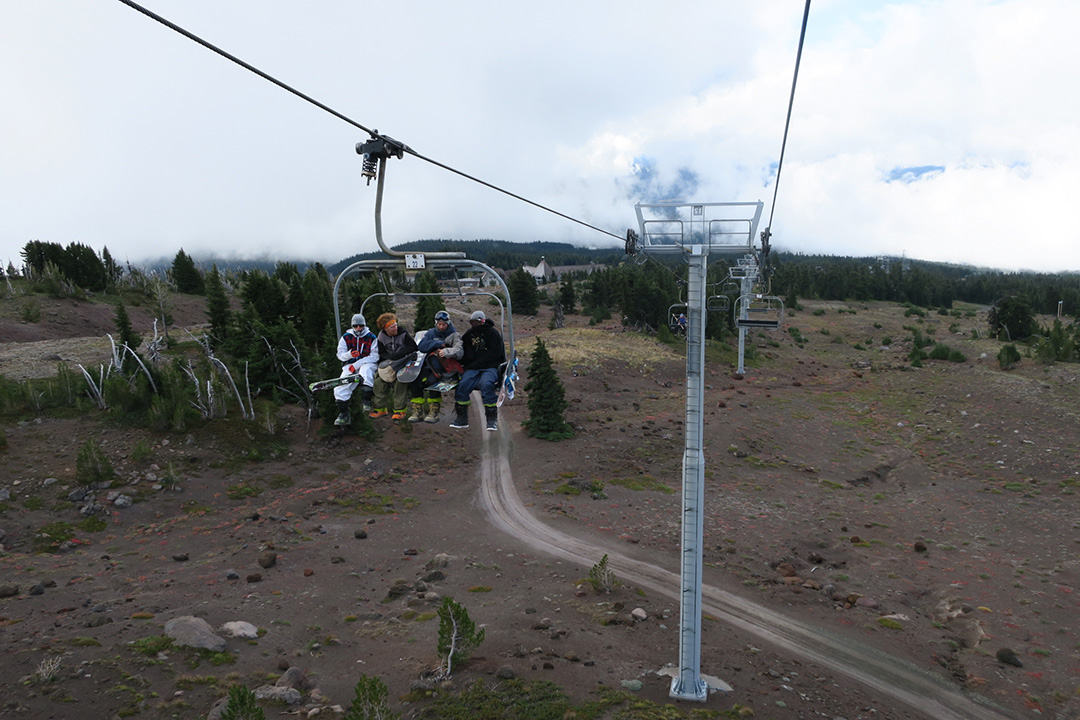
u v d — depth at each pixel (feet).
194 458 91.61
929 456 119.44
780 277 488.02
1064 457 111.45
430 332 36.78
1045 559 74.43
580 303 378.12
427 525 79.00
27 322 172.65
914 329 281.33
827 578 69.15
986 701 47.03
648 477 103.04
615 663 44.80
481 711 36.40
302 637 47.32
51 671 37.24
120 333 127.85
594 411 141.28
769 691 43.96
